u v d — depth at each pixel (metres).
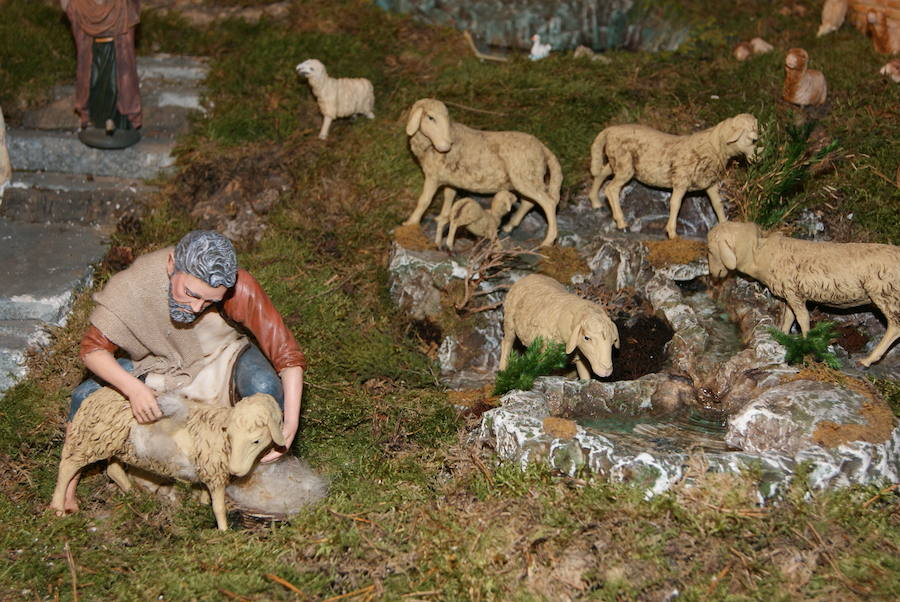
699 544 3.73
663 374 5.06
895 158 6.48
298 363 4.16
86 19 6.74
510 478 4.11
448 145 5.77
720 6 9.16
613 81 7.75
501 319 5.86
